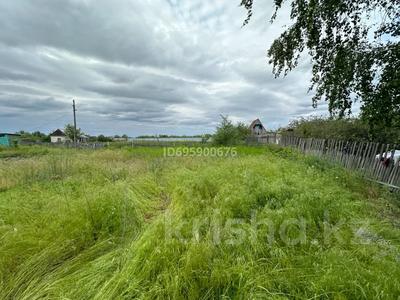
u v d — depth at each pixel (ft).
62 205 10.94
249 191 12.08
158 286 5.81
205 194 13.52
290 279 5.95
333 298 5.21
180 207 11.55
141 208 12.30
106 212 10.03
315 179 15.33
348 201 11.43
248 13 15.53
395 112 13.02
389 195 13.93
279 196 11.10
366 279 5.61
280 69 18.99
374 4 12.98
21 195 14.29
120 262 7.04
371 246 7.32
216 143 69.15
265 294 5.52
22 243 8.01
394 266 6.15
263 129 132.05
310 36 15.17
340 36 14.52
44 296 6.10
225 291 5.85
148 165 24.67
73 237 8.59
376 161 17.51
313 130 37.91
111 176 19.22
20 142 92.79
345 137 27.73
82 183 16.52
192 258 6.68
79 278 6.50
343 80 14.47
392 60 12.66
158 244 7.48
